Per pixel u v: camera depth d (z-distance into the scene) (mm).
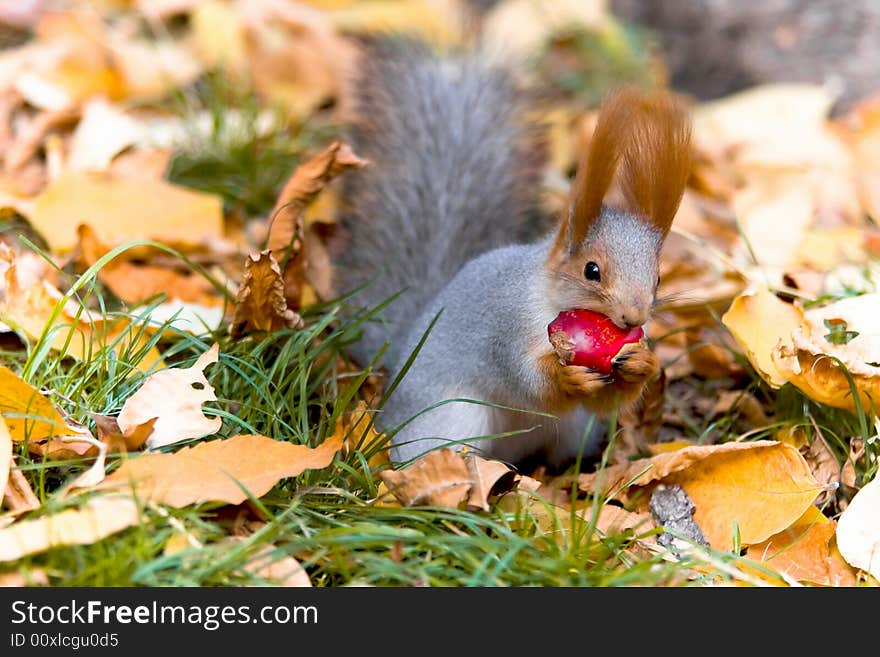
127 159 8250
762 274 7297
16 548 4410
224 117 9148
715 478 5535
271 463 5066
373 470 5516
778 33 10477
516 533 5113
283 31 10688
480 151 7980
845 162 9305
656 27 11234
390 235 7633
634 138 5535
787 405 6281
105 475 5016
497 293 6004
